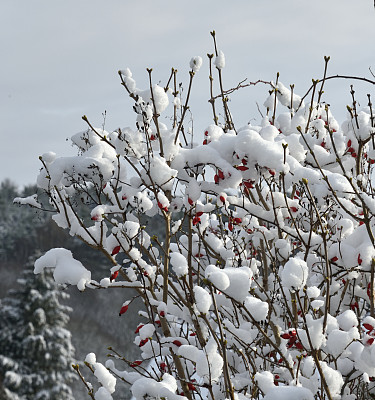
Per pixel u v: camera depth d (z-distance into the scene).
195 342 3.78
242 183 3.78
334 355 2.89
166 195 3.86
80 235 3.76
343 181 3.53
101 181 3.73
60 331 18.89
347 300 4.03
